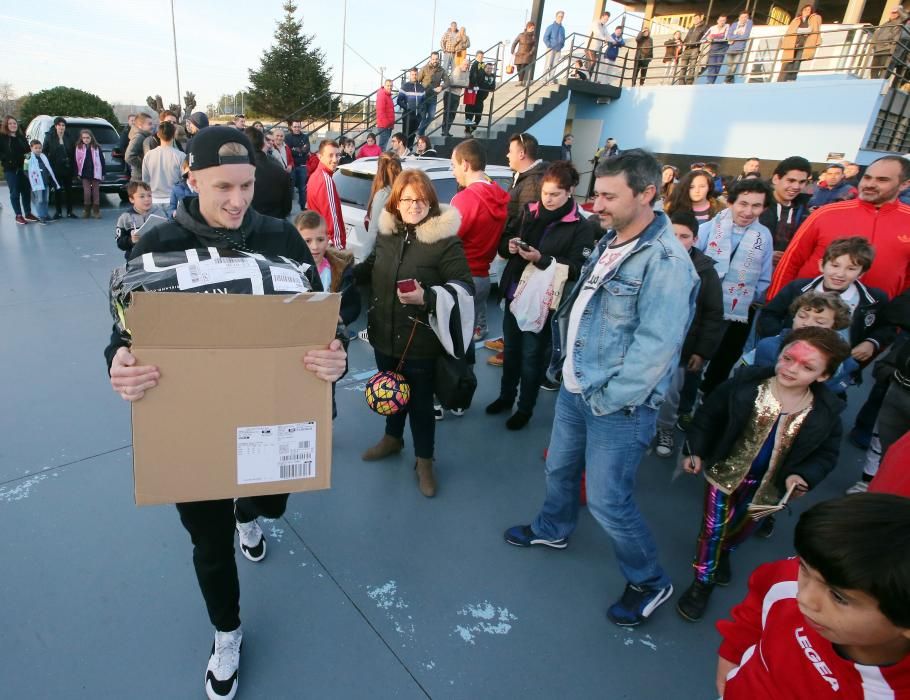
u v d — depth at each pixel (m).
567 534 2.25
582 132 13.25
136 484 1.19
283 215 4.25
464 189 3.49
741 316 3.15
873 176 2.72
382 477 2.67
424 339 2.35
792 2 15.34
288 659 1.72
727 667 1.07
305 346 1.20
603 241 1.91
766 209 3.68
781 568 0.99
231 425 1.21
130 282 1.14
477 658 1.78
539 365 3.06
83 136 8.13
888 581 0.64
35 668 1.63
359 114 13.88
